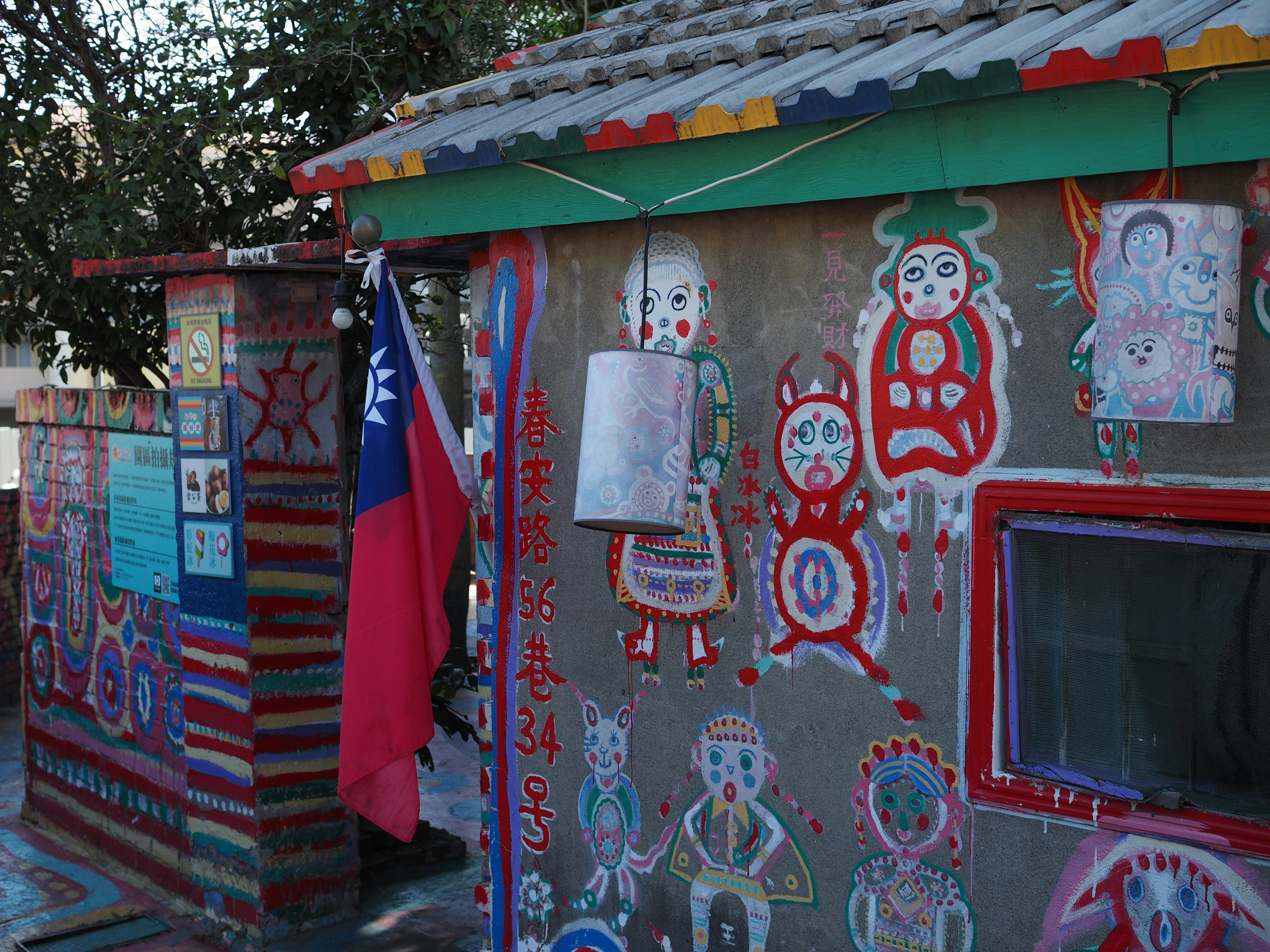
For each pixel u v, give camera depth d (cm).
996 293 298
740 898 354
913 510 314
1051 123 267
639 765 376
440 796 758
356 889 581
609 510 302
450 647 712
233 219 677
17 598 1040
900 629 318
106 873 662
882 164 295
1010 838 300
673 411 304
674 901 369
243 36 660
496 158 353
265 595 550
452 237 423
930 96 267
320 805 568
